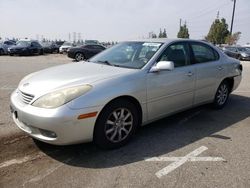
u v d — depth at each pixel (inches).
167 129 185.8
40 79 150.9
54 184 119.2
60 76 151.3
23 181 120.7
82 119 132.7
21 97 146.7
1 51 1002.1
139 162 139.6
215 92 222.8
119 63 176.9
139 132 179.5
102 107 139.0
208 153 151.3
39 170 129.7
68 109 129.6
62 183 120.0
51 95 133.0
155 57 170.1
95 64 179.6
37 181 121.0
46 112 129.3
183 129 186.5
